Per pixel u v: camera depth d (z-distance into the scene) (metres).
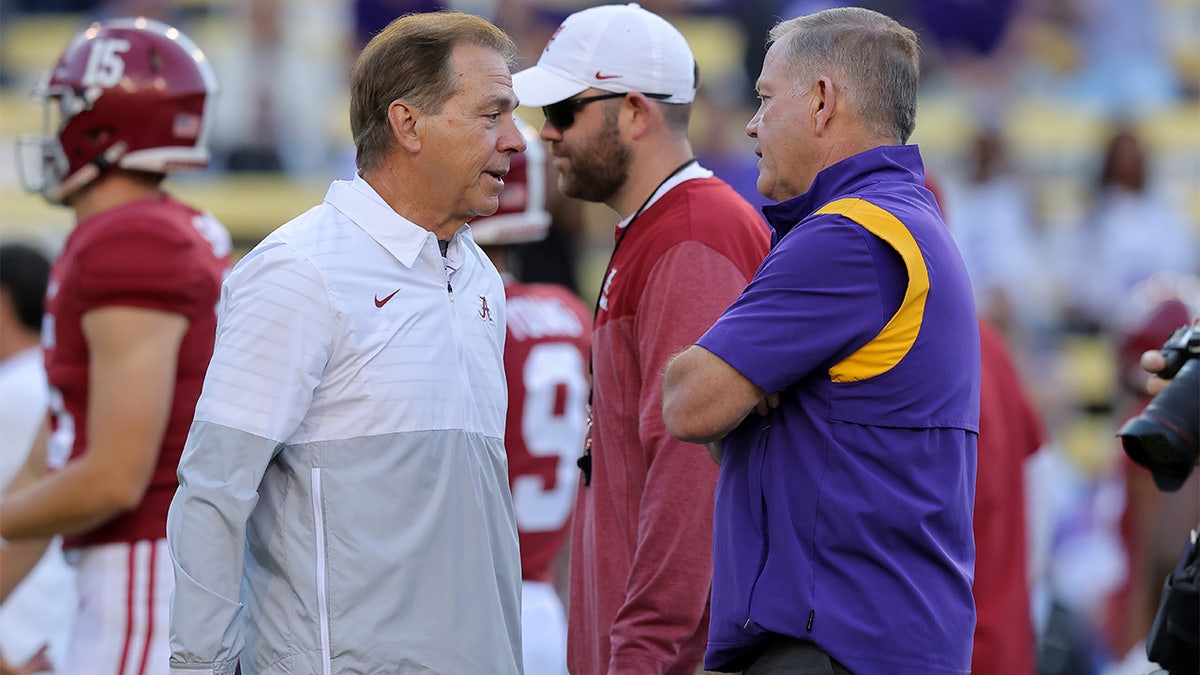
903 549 9.25
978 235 33.09
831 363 9.30
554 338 14.70
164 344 12.73
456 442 9.53
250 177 34.88
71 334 13.01
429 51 9.52
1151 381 10.85
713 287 10.90
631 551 11.21
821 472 9.27
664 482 10.64
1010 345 27.09
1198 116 38.00
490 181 9.70
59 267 13.18
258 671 9.27
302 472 9.23
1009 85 37.12
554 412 14.56
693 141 32.28
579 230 23.08
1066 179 36.75
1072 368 32.41
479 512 9.64
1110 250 33.25
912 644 9.12
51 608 16.19
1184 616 10.08
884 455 9.23
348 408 9.24
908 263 9.16
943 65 37.19
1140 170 33.59
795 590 9.18
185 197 34.62
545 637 14.38
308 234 9.35
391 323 9.34
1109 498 21.47
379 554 9.16
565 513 14.77
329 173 35.53
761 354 9.16
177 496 9.13
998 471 13.51
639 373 11.30
